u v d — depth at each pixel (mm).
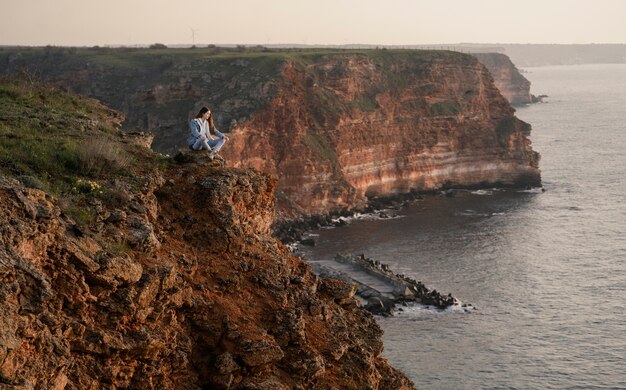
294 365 16938
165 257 17031
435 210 145250
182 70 158625
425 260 107625
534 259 105812
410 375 65500
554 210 141375
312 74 154875
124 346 14281
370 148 157625
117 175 18734
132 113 158375
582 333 75188
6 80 28797
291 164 143000
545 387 63312
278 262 19094
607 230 123625
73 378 13523
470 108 174250
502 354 70125
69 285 13969
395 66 171250
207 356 16344
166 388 15148
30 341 12719
